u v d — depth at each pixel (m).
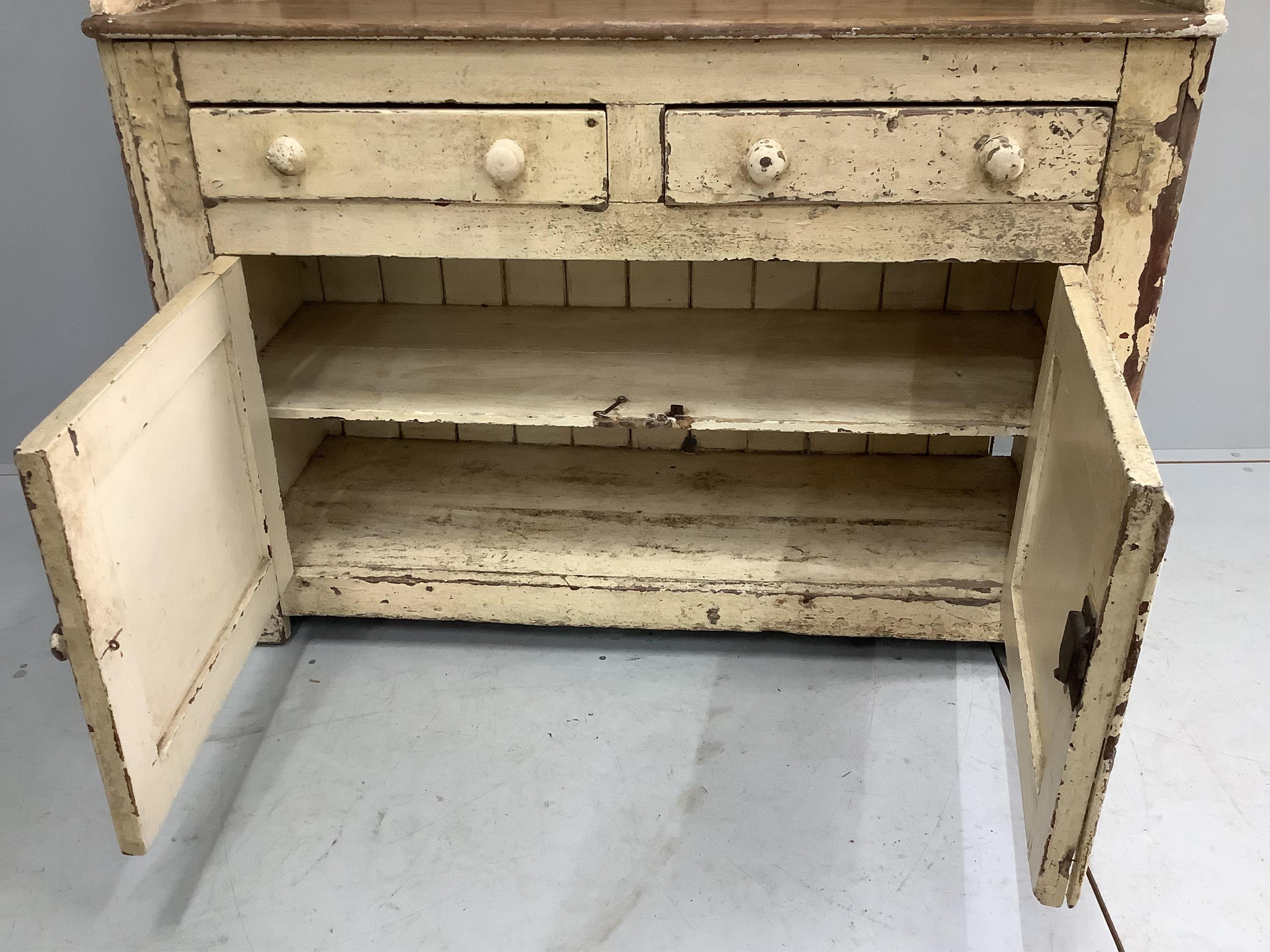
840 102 1.09
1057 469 1.05
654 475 1.62
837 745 1.27
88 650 0.88
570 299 1.62
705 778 1.23
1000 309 1.58
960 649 1.44
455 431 1.72
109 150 1.63
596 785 1.22
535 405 1.33
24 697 1.36
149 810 0.98
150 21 1.09
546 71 1.09
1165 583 1.55
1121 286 1.16
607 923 1.05
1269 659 1.40
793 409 1.31
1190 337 1.77
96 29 1.09
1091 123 1.08
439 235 1.19
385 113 1.12
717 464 1.65
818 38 1.05
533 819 1.17
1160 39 1.03
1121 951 1.02
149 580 1.00
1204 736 1.28
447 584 1.39
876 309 1.59
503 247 1.19
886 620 1.36
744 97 1.09
